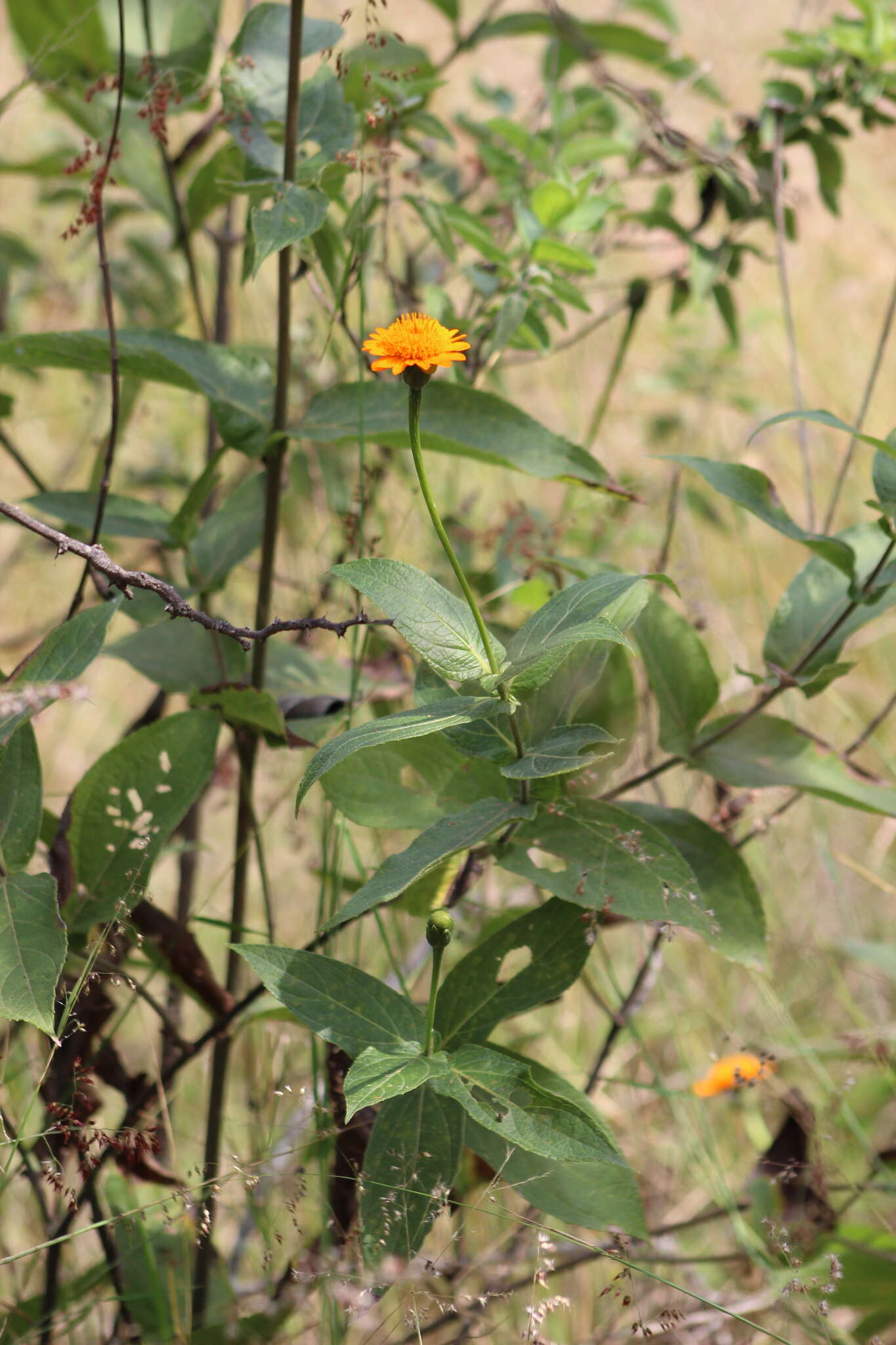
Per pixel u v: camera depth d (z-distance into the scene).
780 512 1.76
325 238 1.89
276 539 1.85
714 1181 1.95
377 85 1.89
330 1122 1.78
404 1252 1.66
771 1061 1.87
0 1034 1.88
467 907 1.95
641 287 2.11
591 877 1.69
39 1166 1.83
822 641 1.78
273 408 1.83
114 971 1.78
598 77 2.05
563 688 1.71
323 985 1.67
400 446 1.80
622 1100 2.05
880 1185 1.92
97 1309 1.88
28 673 1.68
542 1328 1.85
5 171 2.14
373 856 2.02
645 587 1.74
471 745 1.67
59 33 1.99
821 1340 1.84
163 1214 1.85
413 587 1.64
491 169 2.07
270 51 1.81
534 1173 1.71
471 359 2.00
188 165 2.01
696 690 1.81
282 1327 1.82
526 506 2.08
